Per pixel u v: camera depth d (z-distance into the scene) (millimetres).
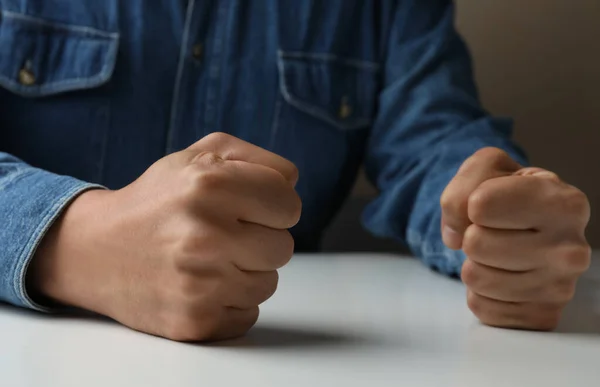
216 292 465
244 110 838
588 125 1073
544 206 508
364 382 423
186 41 820
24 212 520
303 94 859
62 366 427
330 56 879
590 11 1062
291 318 528
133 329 488
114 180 815
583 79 1070
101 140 809
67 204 521
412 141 832
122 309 486
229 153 494
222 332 473
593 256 828
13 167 566
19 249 511
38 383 406
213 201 463
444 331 511
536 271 515
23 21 790
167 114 823
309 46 875
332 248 1070
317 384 418
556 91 1075
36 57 793
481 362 457
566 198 509
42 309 513
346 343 479
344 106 891
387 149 847
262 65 845
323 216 909
